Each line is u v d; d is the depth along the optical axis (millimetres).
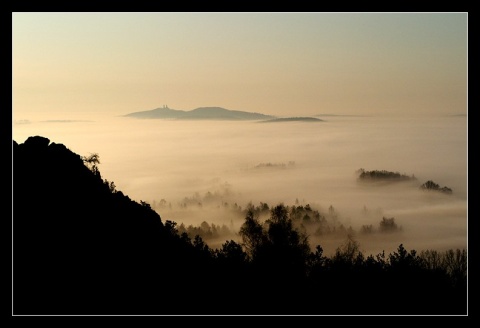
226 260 29531
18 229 25750
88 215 28938
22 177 29406
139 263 26703
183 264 28078
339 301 27266
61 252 25078
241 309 25203
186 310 24078
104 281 24266
